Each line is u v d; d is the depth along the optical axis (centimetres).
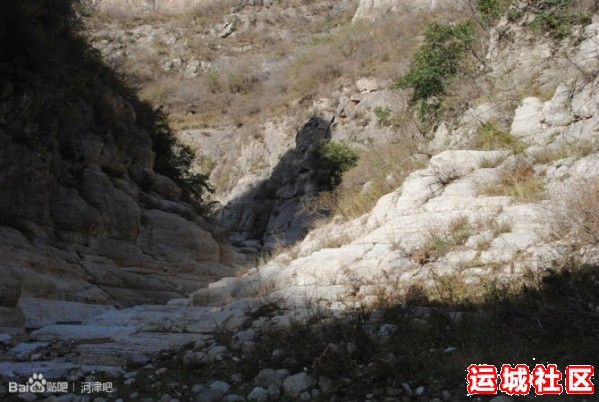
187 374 497
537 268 546
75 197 1114
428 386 418
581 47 919
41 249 988
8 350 589
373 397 415
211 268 1309
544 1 1051
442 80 1231
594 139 732
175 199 1505
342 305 591
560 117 802
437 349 467
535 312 486
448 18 2578
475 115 973
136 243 1215
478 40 1233
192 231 1323
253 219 2630
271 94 3141
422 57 1316
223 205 2798
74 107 1189
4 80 1012
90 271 1047
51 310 777
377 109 2030
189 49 3969
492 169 757
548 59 952
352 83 2648
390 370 431
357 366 454
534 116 852
